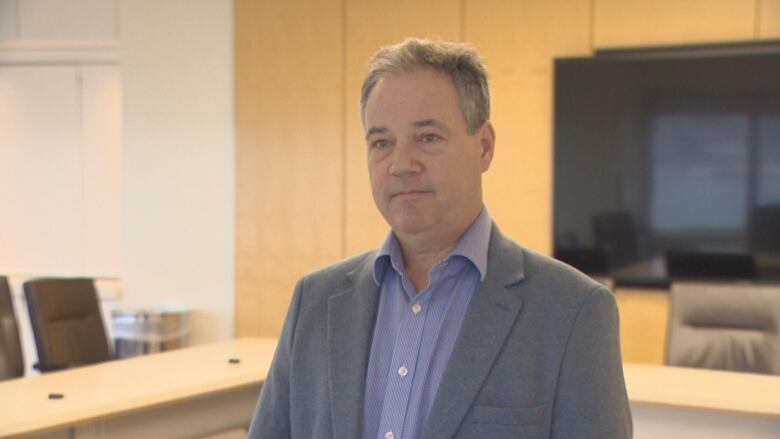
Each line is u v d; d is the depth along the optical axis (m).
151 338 5.23
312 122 5.23
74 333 4.09
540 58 4.76
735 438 2.80
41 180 6.08
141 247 5.60
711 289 3.47
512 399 1.23
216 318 5.47
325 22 5.18
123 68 5.59
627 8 4.61
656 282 4.58
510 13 4.80
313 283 1.48
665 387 2.92
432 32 4.96
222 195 5.44
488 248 1.35
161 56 5.52
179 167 5.51
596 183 4.64
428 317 1.32
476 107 1.31
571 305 1.27
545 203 4.77
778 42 4.31
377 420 1.29
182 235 5.52
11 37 6.02
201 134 5.46
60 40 5.91
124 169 5.62
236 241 5.42
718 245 4.46
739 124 4.39
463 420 1.23
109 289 5.67
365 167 5.14
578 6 4.69
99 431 2.85
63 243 6.07
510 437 1.21
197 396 2.99
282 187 5.31
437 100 1.28
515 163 4.82
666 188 4.54
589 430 1.21
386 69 1.31
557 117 4.68
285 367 1.45
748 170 4.39
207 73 5.44
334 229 5.21
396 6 5.02
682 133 4.49
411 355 1.30
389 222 1.35
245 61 5.36
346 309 1.40
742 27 4.45
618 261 4.63
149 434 3.04
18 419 2.57
